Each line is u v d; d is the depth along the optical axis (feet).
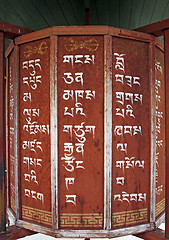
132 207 8.63
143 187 8.84
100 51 8.36
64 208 8.32
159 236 8.41
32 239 12.60
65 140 8.37
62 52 8.40
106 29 8.25
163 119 10.20
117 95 8.45
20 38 9.16
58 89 8.38
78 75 8.39
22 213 9.15
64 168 8.36
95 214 8.29
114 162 8.38
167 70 8.56
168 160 8.46
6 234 8.56
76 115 8.38
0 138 8.70
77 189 8.34
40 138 8.66
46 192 8.50
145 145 8.91
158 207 9.55
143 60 8.93
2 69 8.80
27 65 9.05
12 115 10.16
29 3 10.90
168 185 8.42
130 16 12.80
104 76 8.25
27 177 9.04
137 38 8.74
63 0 11.92
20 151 9.25
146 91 8.96
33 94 8.86
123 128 8.54
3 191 8.67
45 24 13.11
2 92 8.77
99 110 8.35
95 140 8.34
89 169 8.33
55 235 8.14
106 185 8.20
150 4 11.44
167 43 8.58
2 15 11.28
